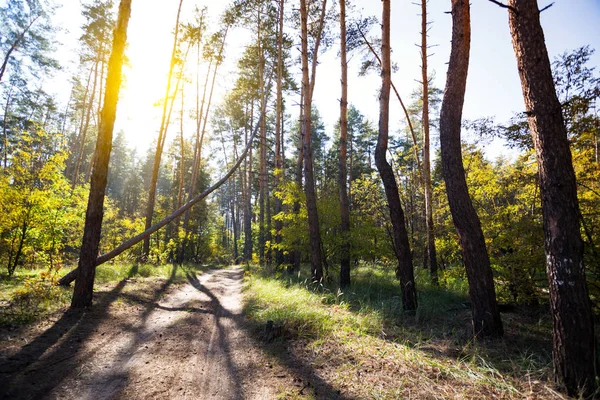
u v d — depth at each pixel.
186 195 34.06
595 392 3.12
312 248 10.80
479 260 5.23
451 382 3.55
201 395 3.53
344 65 11.48
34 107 26.61
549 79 3.84
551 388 3.41
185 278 15.02
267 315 6.47
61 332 5.09
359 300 7.88
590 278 5.59
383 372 3.83
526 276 6.73
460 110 5.42
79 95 27.39
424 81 12.44
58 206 9.95
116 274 11.10
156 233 23.27
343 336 5.16
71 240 12.62
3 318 5.07
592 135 6.05
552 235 3.61
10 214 8.98
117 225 21.52
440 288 10.25
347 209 11.27
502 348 4.64
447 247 11.05
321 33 14.80
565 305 3.45
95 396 3.38
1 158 10.42
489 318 5.10
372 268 16.62
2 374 3.51
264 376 3.99
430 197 12.02
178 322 6.61
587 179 6.55
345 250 10.94
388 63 8.15
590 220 5.71
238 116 25.28
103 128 6.99
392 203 7.64
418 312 6.68
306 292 8.56
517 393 3.29
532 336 5.29
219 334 5.86
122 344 5.02
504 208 8.11
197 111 23.66
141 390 3.58
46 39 23.27
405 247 7.50
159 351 4.85
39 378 3.59
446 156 5.46
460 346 4.84
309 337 5.19
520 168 7.57
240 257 40.38
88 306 6.54
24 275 8.88
